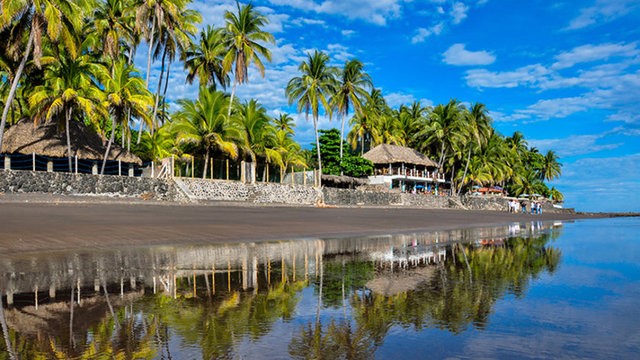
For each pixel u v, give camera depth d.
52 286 5.32
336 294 4.88
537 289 5.16
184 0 39.25
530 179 93.00
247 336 3.24
